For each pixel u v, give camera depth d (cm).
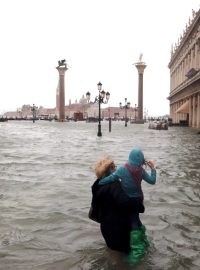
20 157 912
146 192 503
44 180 589
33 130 2739
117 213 281
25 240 322
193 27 2941
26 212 405
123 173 281
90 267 267
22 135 1998
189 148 1187
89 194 491
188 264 272
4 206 430
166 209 420
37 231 345
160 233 339
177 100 4453
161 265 270
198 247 306
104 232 284
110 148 1166
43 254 292
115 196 276
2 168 718
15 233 339
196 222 374
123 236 282
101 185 280
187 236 332
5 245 310
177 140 1584
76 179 599
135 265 269
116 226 280
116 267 266
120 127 3544
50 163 794
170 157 923
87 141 1505
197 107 2997
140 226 293
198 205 439
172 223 369
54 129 2941
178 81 4316
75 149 1134
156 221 375
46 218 383
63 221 374
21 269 265
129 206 278
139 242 282
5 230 347
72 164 778
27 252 296
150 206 432
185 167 738
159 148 1185
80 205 436
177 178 610
